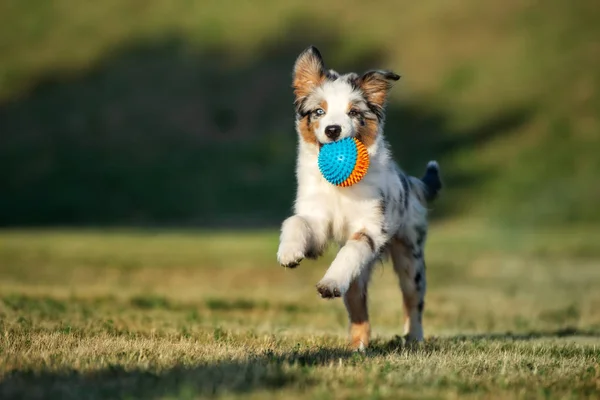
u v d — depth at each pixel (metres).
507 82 46.53
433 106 45.91
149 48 53.06
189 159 45.38
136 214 40.84
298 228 7.46
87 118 48.12
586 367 6.64
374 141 8.02
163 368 5.91
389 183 8.19
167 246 25.19
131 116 48.38
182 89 50.12
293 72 8.27
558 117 43.97
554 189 39.06
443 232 33.59
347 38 50.78
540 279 20.77
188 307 13.84
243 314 13.02
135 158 45.34
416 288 8.99
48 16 55.97
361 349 7.45
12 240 26.20
